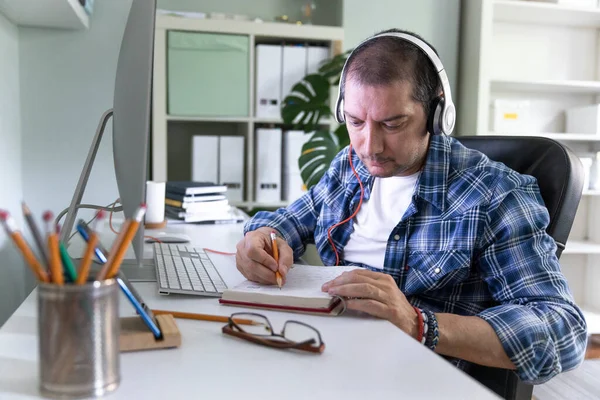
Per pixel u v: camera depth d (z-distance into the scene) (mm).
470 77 2998
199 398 548
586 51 3264
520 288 1013
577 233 3285
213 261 1239
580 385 2320
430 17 2998
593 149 3242
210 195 1916
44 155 2254
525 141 1239
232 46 2643
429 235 1142
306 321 816
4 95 1925
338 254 1303
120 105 999
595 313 3146
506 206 1085
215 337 737
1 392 545
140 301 721
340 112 1189
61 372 532
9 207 1987
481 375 1055
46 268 545
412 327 854
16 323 776
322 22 3090
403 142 1046
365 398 557
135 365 633
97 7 2268
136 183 800
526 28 3186
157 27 2549
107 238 1509
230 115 2684
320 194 1419
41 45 2223
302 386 583
